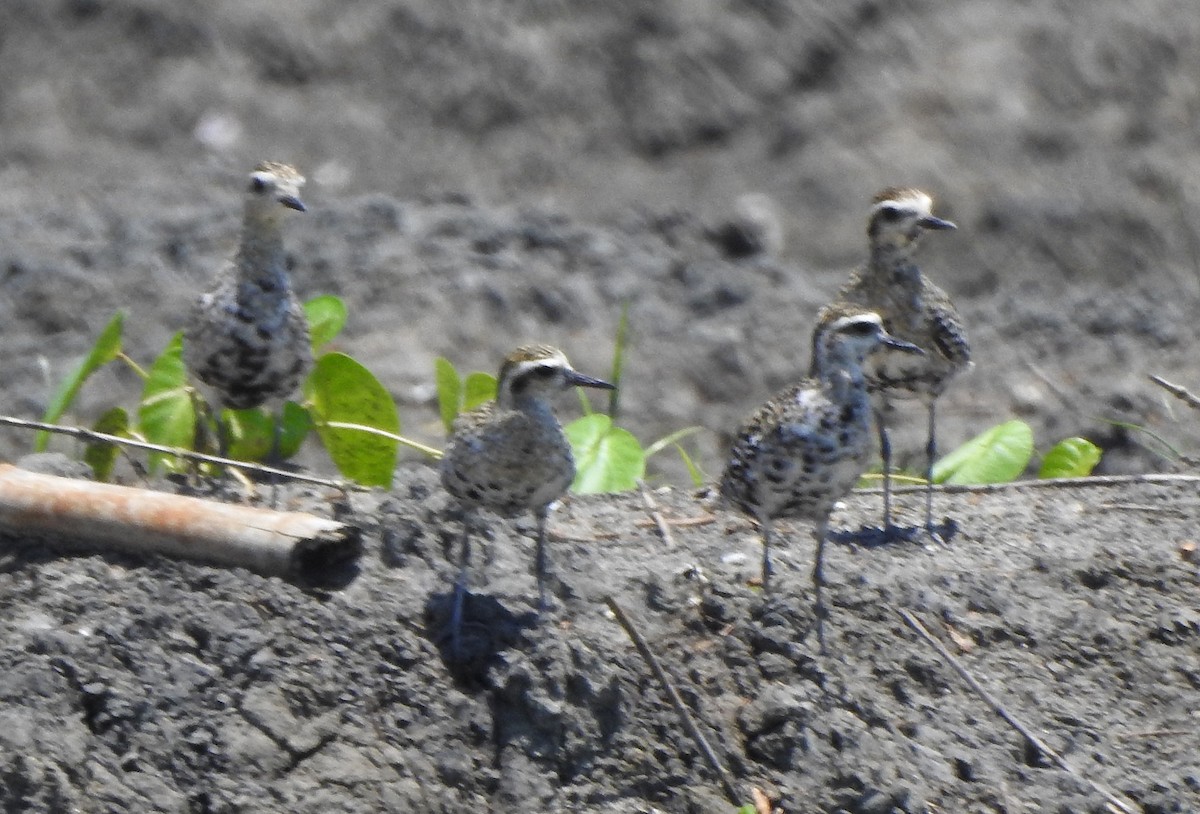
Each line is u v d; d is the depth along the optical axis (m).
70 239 20.80
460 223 21.12
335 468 17.19
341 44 25.94
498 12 25.97
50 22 25.91
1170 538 12.92
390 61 25.83
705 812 10.45
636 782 10.59
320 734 10.47
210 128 24.72
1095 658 11.55
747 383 19.06
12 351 18.62
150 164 24.02
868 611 11.65
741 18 25.72
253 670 10.62
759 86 25.02
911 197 13.36
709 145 24.56
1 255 20.05
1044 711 11.15
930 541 12.90
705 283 20.61
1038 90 24.50
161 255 20.23
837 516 13.47
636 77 25.28
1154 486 13.98
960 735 10.90
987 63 24.73
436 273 19.95
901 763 10.62
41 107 24.89
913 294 13.45
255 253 13.36
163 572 11.12
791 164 23.83
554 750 10.62
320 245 20.41
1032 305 20.69
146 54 25.61
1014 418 18.33
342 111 25.14
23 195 22.75
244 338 13.32
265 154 24.36
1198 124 24.11
